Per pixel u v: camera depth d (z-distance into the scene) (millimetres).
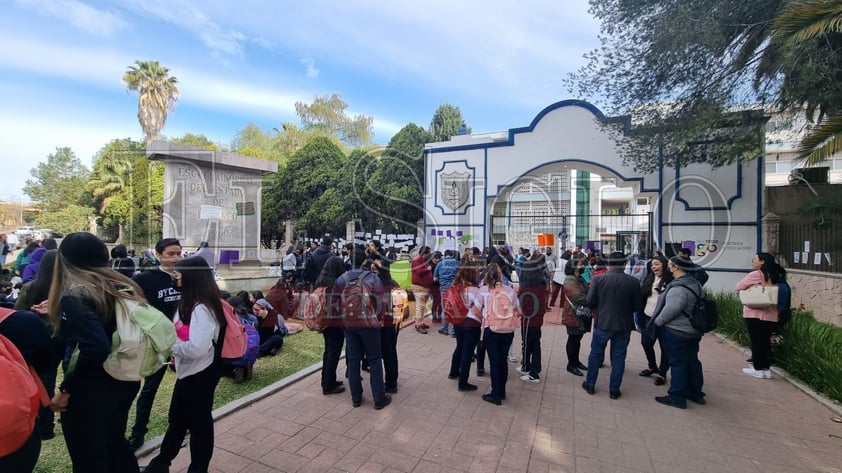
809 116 7121
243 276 11266
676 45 7852
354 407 4355
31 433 1876
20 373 1835
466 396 4711
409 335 7664
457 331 5117
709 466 3283
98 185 25406
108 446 2379
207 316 2863
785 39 5645
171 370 5484
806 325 5961
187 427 2939
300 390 4848
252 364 5145
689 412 4324
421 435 3748
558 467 3248
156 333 2469
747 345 6742
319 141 22391
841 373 4582
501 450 3500
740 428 3957
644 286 5578
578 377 5430
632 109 9312
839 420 4121
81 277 2307
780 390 4961
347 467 3201
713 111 7863
